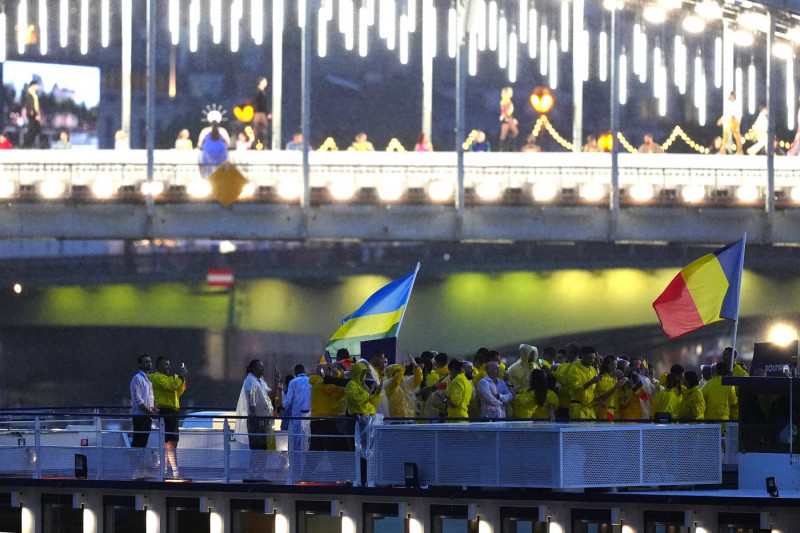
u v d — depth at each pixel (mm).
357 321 99375
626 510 77188
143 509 90188
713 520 75500
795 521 73375
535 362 88125
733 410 92750
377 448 82625
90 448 93438
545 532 80625
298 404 95375
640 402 91938
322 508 85250
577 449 77188
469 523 81938
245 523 88500
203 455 90062
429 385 93062
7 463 95938
